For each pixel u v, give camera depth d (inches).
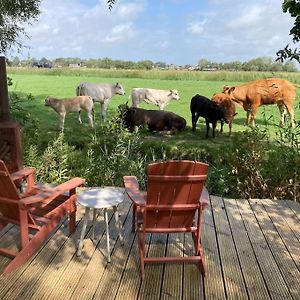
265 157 216.7
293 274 118.7
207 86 856.3
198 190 114.3
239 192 217.3
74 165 242.7
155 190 112.2
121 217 160.4
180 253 131.3
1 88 183.5
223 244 138.3
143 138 344.5
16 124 187.0
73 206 141.3
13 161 186.2
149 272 118.2
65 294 106.7
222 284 112.9
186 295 107.4
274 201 185.8
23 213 119.8
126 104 371.9
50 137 319.9
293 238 144.5
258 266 123.1
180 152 291.6
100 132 295.6
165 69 1288.1
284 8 183.0
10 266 117.3
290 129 225.9
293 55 185.2
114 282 112.9
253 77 997.8
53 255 127.8
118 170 234.7
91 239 139.4
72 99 393.1
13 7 327.6
